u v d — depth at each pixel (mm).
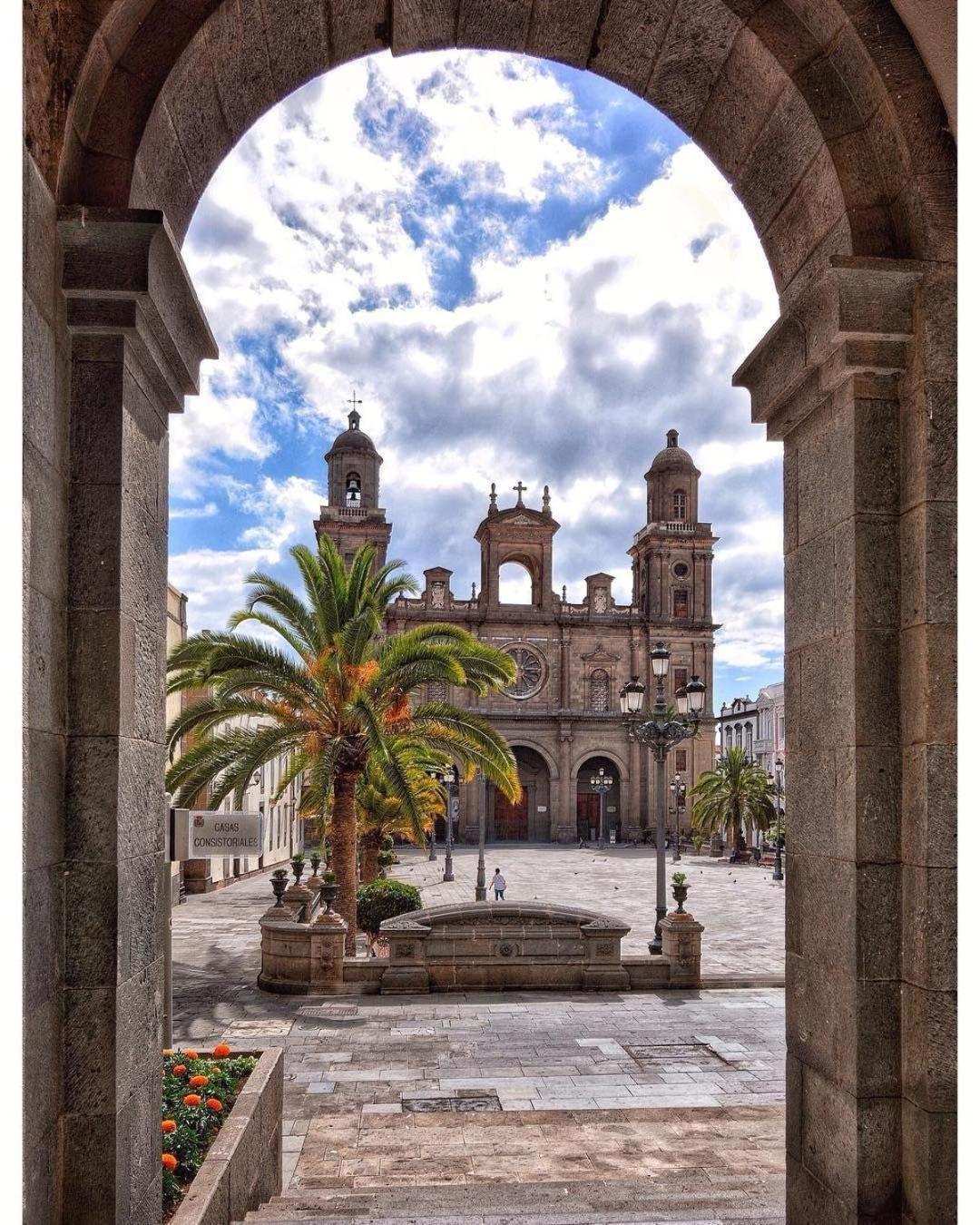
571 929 14906
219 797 16766
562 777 60125
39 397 3045
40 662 3018
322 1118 8766
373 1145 8008
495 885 29188
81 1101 3154
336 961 14766
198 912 26828
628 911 26828
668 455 65438
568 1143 7965
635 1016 13102
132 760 3441
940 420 3645
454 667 18062
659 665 19672
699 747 61188
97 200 3455
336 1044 11625
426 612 61594
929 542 3609
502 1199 5695
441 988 14641
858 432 3789
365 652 17922
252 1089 6246
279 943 15039
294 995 14562
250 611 17688
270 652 16750
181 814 4785
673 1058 11016
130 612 3451
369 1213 5246
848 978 3693
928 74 3703
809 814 4137
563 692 61625
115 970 3203
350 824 17734
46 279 3121
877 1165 3568
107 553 3314
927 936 3486
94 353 3359
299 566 17859
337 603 17781
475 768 21359
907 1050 3576
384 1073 10352
